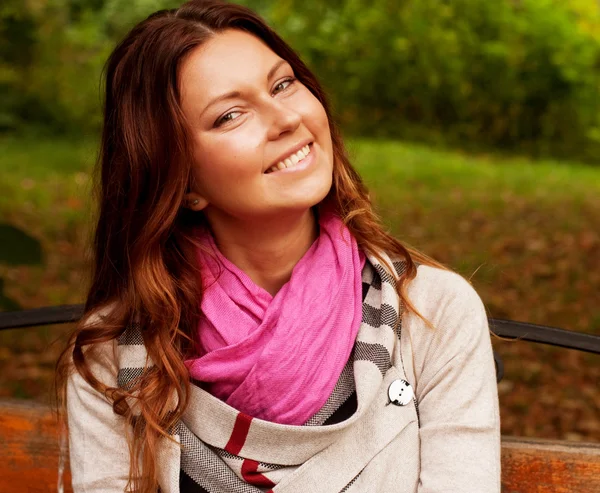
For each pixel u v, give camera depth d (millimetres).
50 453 2113
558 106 13203
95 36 14000
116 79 1803
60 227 7270
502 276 6160
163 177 1764
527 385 4512
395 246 1902
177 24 1732
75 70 13195
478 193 9016
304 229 1855
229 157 1692
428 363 1820
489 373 1795
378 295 1854
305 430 1702
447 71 13234
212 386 1809
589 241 6918
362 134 13141
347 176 1923
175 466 1749
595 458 1953
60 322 2158
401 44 13258
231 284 1826
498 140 13281
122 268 1894
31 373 4617
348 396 1760
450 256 6758
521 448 1994
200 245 1850
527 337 2020
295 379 1727
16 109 12609
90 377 1824
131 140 1781
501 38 13344
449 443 1732
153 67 1729
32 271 6164
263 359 1722
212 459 1750
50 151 11055
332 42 13609
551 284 5984
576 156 12961
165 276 1809
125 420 1809
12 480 2131
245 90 1690
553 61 13102
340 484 1725
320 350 1740
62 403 1976
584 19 13922
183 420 1792
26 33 9820
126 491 1763
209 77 1697
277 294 1791
